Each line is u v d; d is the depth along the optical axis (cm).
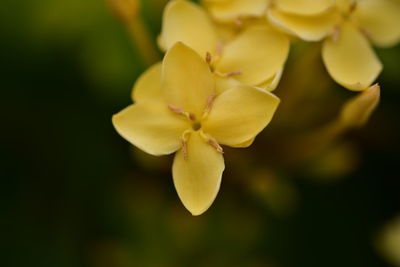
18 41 25
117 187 25
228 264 25
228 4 23
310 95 24
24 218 25
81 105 25
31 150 25
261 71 22
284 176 25
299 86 24
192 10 23
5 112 25
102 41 25
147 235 25
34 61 25
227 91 22
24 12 25
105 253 25
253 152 24
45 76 25
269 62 22
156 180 25
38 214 25
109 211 25
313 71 24
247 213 25
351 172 26
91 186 25
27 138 25
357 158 25
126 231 25
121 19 23
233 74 22
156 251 25
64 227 26
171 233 25
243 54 22
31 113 25
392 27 23
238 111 22
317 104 24
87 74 25
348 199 26
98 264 26
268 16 22
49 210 26
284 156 24
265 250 26
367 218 26
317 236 26
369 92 22
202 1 23
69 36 25
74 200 25
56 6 25
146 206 25
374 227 26
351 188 26
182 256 25
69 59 25
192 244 25
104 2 25
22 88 25
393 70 25
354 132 25
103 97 25
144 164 24
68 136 25
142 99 22
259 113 21
